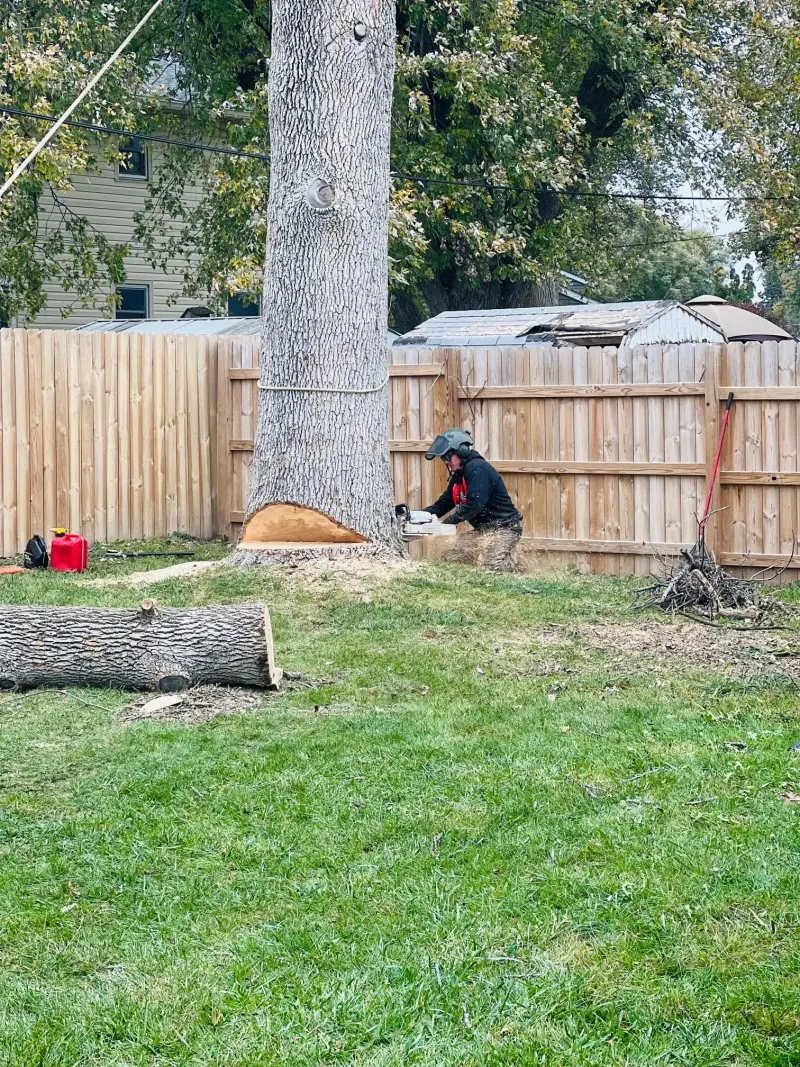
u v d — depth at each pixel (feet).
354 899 13.73
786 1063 10.56
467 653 25.25
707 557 30.53
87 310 90.22
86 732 19.98
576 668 24.13
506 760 18.34
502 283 86.99
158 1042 10.96
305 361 33.30
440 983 11.85
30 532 41.09
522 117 72.84
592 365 38.60
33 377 41.09
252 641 22.30
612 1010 11.40
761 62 84.94
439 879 14.21
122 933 13.09
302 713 21.04
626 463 37.91
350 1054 10.75
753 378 36.17
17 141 61.11
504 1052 10.71
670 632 27.07
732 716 20.62
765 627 27.48
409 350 41.39
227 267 73.41
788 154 87.25
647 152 78.33
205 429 46.01
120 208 89.92
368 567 32.19
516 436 39.83
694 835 15.37
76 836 15.60
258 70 78.48
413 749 18.81
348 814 16.24
